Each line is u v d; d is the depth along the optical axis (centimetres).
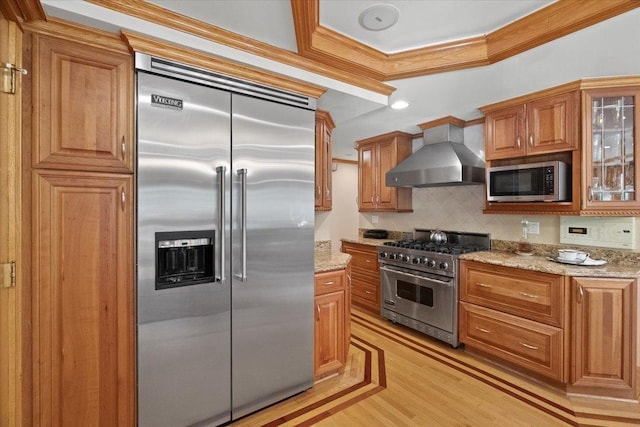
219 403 185
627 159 230
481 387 233
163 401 167
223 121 182
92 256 152
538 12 166
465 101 269
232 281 188
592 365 216
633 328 211
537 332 234
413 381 241
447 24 180
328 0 157
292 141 210
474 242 338
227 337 187
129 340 161
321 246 317
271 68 191
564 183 247
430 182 316
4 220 126
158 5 149
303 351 220
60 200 145
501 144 277
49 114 141
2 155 125
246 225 191
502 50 186
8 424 130
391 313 354
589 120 230
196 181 174
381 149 400
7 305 128
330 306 240
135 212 159
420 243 360
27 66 137
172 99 167
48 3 130
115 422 158
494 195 286
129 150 158
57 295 145
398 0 157
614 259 248
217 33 168
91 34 148
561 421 195
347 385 235
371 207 417
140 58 157
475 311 276
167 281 169
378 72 213
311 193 221
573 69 208
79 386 150
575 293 218
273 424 192
